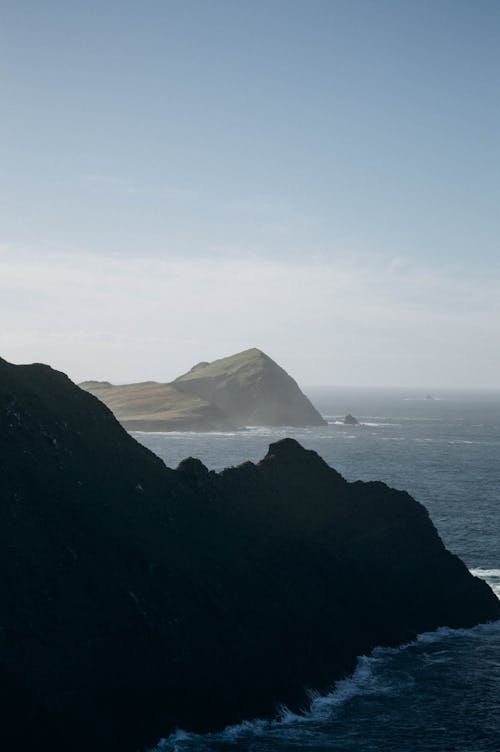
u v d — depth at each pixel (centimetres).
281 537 7806
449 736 5575
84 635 5525
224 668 5997
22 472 6481
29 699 4888
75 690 5197
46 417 7338
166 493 7525
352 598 7538
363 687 6444
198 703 5653
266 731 5619
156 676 5628
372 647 7219
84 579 5900
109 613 5769
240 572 6962
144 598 6009
